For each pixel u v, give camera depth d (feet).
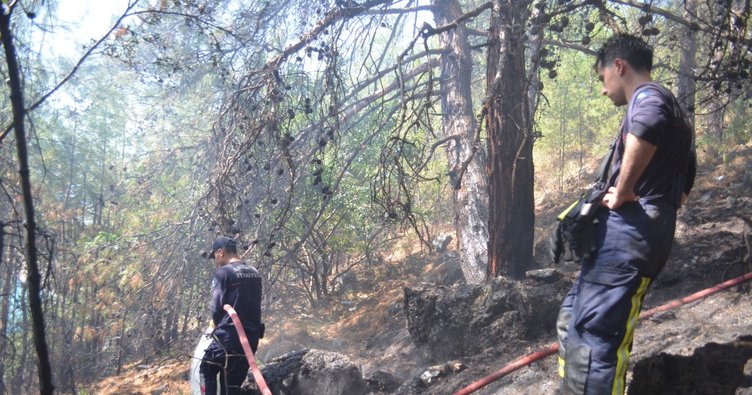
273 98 23.75
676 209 9.53
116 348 37.91
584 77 45.47
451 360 20.59
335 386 17.84
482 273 31.50
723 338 15.30
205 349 17.21
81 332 34.81
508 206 24.21
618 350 9.29
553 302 19.52
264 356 32.12
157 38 23.35
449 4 35.76
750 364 12.54
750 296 18.35
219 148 26.37
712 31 23.80
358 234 38.88
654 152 8.99
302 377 17.89
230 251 18.26
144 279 32.99
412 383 17.37
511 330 19.72
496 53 24.34
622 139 9.42
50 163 38.27
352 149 36.65
